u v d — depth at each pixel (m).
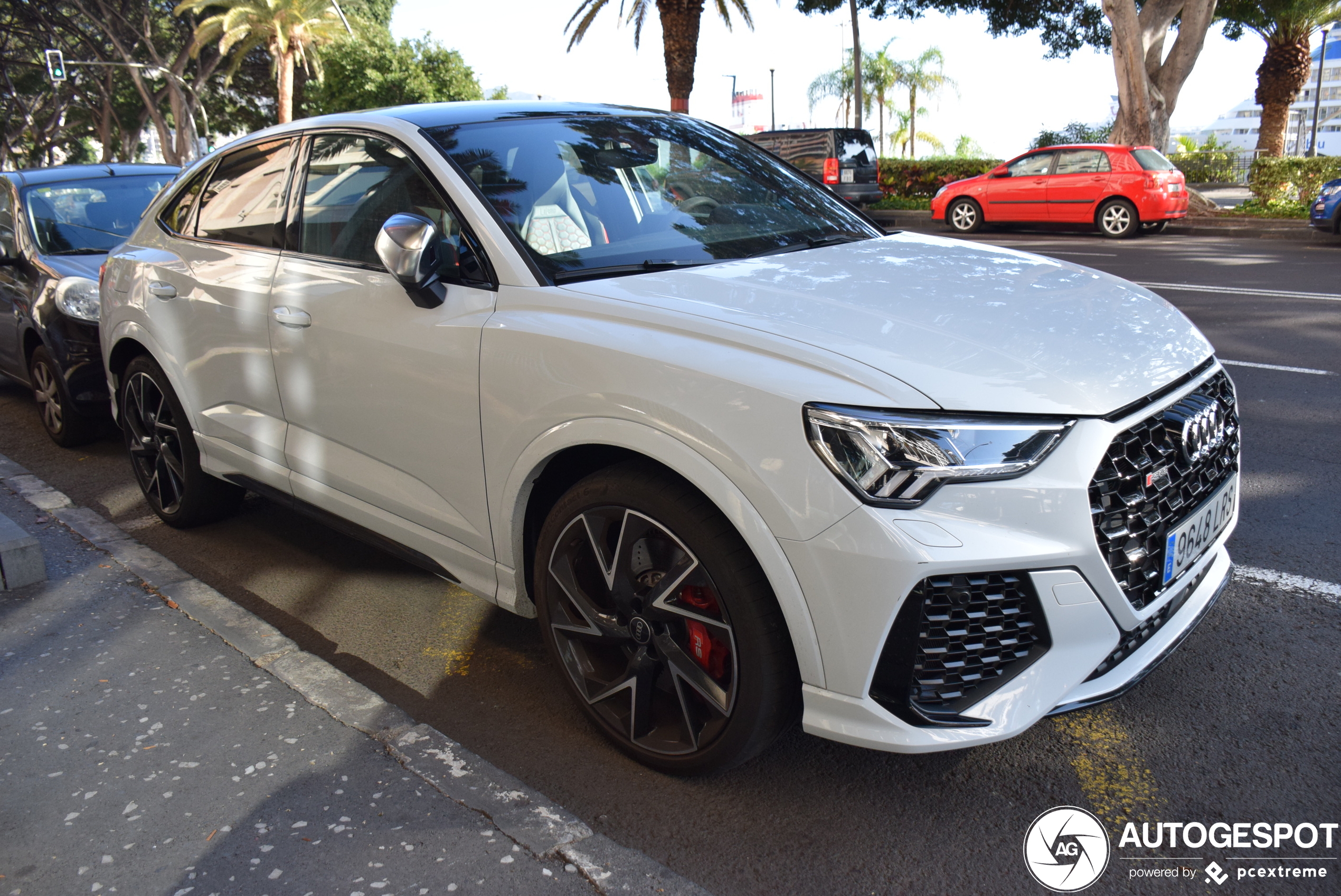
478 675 2.95
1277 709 2.60
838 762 2.46
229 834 2.18
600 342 2.27
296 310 3.09
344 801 2.28
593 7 27.55
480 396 2.52
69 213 6.02
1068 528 1.94
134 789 2.35
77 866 2.10
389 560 3.83
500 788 2.30
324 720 2.61
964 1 23.09
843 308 2.28
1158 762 2.41
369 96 41.16
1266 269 10.73
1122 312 2.45
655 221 2.89
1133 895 1.99
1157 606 2.17
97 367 5.25
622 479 2.25
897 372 1.99
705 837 2.20
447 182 2.76
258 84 49.00
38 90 49.97
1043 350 2.14
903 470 1.89
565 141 3.07
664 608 2.24
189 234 3.82
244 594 3.55
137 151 57.00
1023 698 1.99
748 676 2.11
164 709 2.69
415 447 2.78
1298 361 6.37
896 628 1.92
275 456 3.37
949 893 2.01
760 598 2.06
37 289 5.41
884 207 21.91
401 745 2.48
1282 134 25.73
